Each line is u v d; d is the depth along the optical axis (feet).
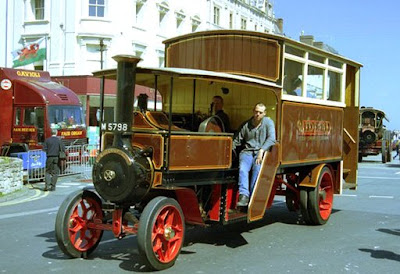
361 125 104.58
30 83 62.13
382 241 26.91
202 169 22.35
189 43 29.81
